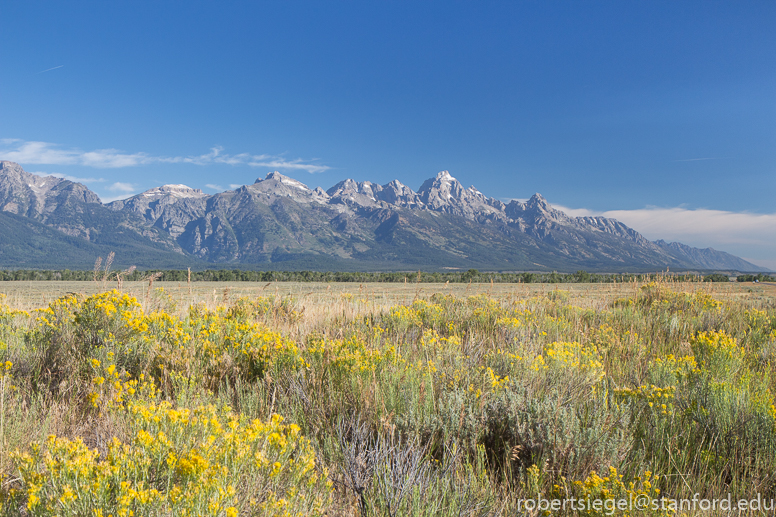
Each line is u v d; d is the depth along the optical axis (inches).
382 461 101.8
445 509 91.4
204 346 172.4
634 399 140.9
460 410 128.2
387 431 119.5
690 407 134.4
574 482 92.4
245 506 75.3
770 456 112.2
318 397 140.4
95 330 166.1
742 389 143.8
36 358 157.6
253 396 137.8
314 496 85.4
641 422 131.0
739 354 198.5
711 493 100.7
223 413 104.7
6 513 71.6
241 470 80.4
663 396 137.8
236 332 193.0
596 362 173.0
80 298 190.7
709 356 191.2
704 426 129.3
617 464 107.8
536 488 96.3
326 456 110.8
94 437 108.7
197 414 99.3
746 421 126.2
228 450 79.8
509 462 112.5
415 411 127.6
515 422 123.9
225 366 167.8
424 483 96.0
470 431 123.2
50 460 72.1
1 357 157.6
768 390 156.7
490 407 132.2
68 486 68.1
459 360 173.6
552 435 114.7
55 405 122.9
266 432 90.0
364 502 93.7
